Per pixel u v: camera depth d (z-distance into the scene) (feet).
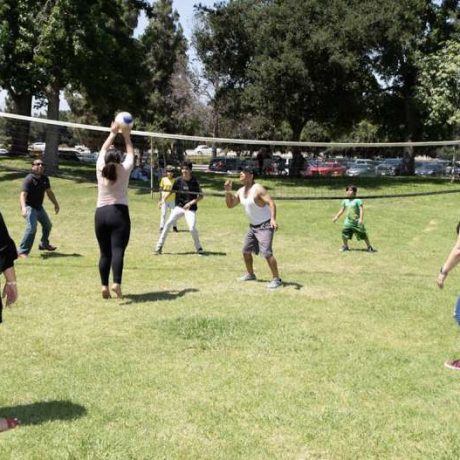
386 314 23.15
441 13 111.55
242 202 27.43
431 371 17.04
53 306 23.48
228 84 108.27
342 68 90.48
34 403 14.62
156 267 32.04
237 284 28.02
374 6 93.71
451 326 21.68
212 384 15.88
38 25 82.12
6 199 68.44
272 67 90.33
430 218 57.06
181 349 18.58
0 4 80.89
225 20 101.65
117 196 24.18
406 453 12.48
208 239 42.68
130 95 92.27
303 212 59.41
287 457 12.28
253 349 18.63
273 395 15.24
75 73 84.33
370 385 15.96
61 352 18.25
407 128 116.16
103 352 18.25
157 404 14.66
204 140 33.04
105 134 138.31
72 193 72.02
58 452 12.32
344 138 173.58
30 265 31.50
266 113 99.14
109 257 24.64
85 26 82.58
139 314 22.44
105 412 14.16
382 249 39.99
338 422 13.79
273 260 27.20
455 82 102.73
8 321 21.40
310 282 28.78
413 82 112.47
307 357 18.01
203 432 13.28
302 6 91.76
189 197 36.11
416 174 105.60
